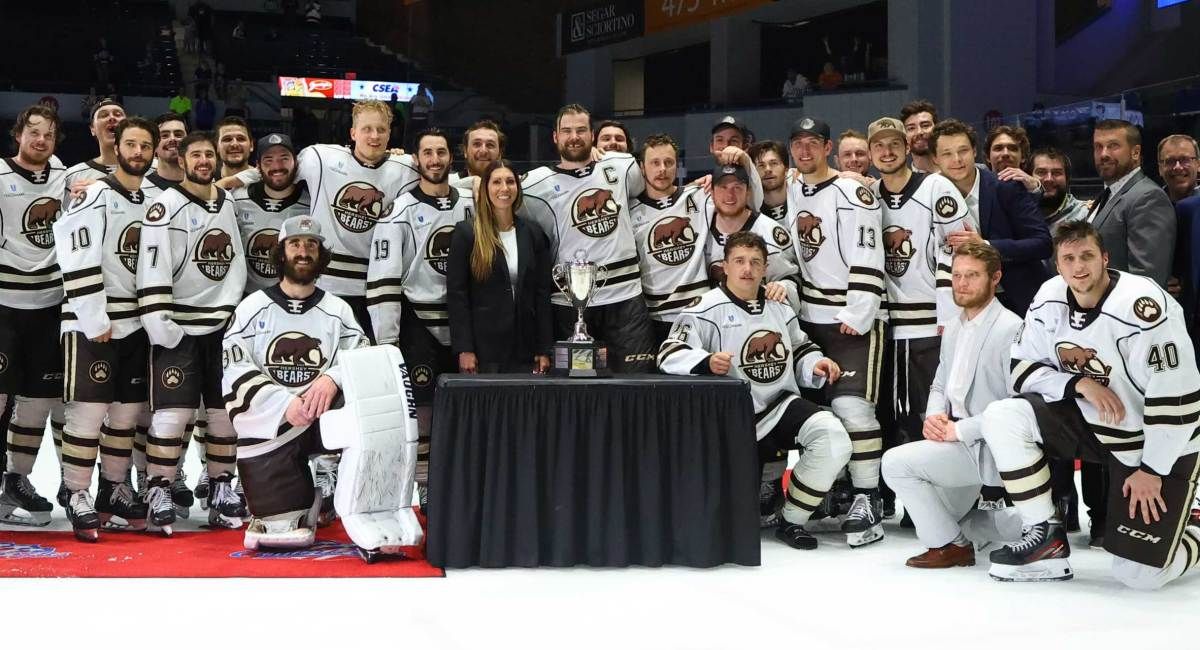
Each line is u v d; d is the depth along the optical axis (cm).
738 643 332
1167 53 1418
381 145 529
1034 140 975
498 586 404
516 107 2138
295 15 2384
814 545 482
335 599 379
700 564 438
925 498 440
